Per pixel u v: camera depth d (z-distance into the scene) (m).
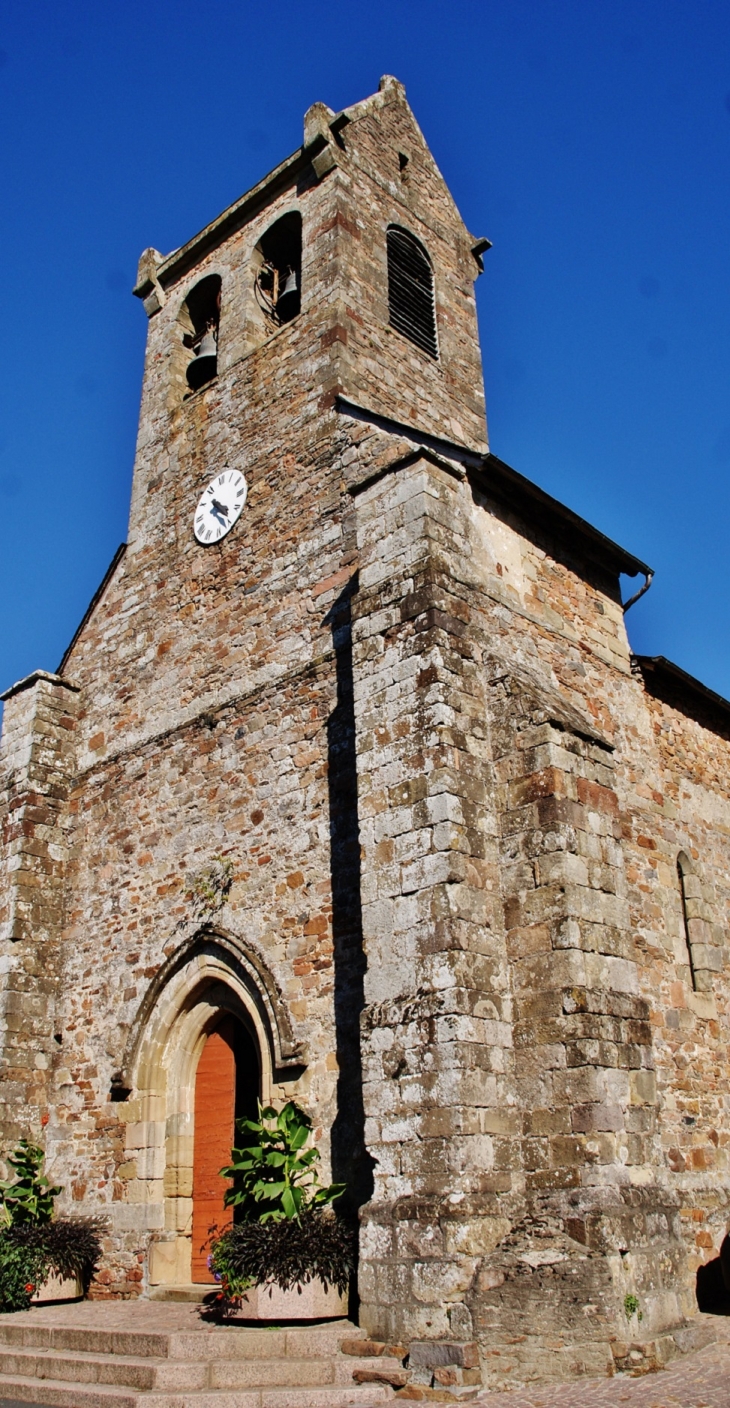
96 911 13.46
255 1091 11.35
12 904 13.60
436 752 9.18
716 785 14.72
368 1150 8.47
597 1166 7.95
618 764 12.75
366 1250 8.11
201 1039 11.94
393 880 9.10
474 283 17.58
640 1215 7.94
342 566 11.83
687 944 12.82
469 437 15.39
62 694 15.06
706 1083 12.00
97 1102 12.43
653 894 12.46
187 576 14.05
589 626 13.28
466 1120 8.02
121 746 14.05
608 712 12.94
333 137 15.41
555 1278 7.34
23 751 14.58
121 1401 7.26
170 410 15.86
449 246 17.28
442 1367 7.03
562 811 9.13
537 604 12.46
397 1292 7.74
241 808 11.88
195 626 13.59
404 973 8.74
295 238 16.03
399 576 10.17
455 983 8.38
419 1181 8.05
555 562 13.12
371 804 9.54
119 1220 11.61
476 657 9.98
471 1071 8.20
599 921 9.04
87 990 13.14
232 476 14.00
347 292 14.03
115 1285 11.35
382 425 12.28
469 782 9.27
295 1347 7.80
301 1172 9.30
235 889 11.54
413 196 16.84
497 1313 7.29
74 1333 8.93
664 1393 6.48
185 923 12.05
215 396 15.02
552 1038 8.50
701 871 13.52
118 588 15.22
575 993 8.51
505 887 9.20
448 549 10.28
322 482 12.55
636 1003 9.02
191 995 11.87
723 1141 11.88
